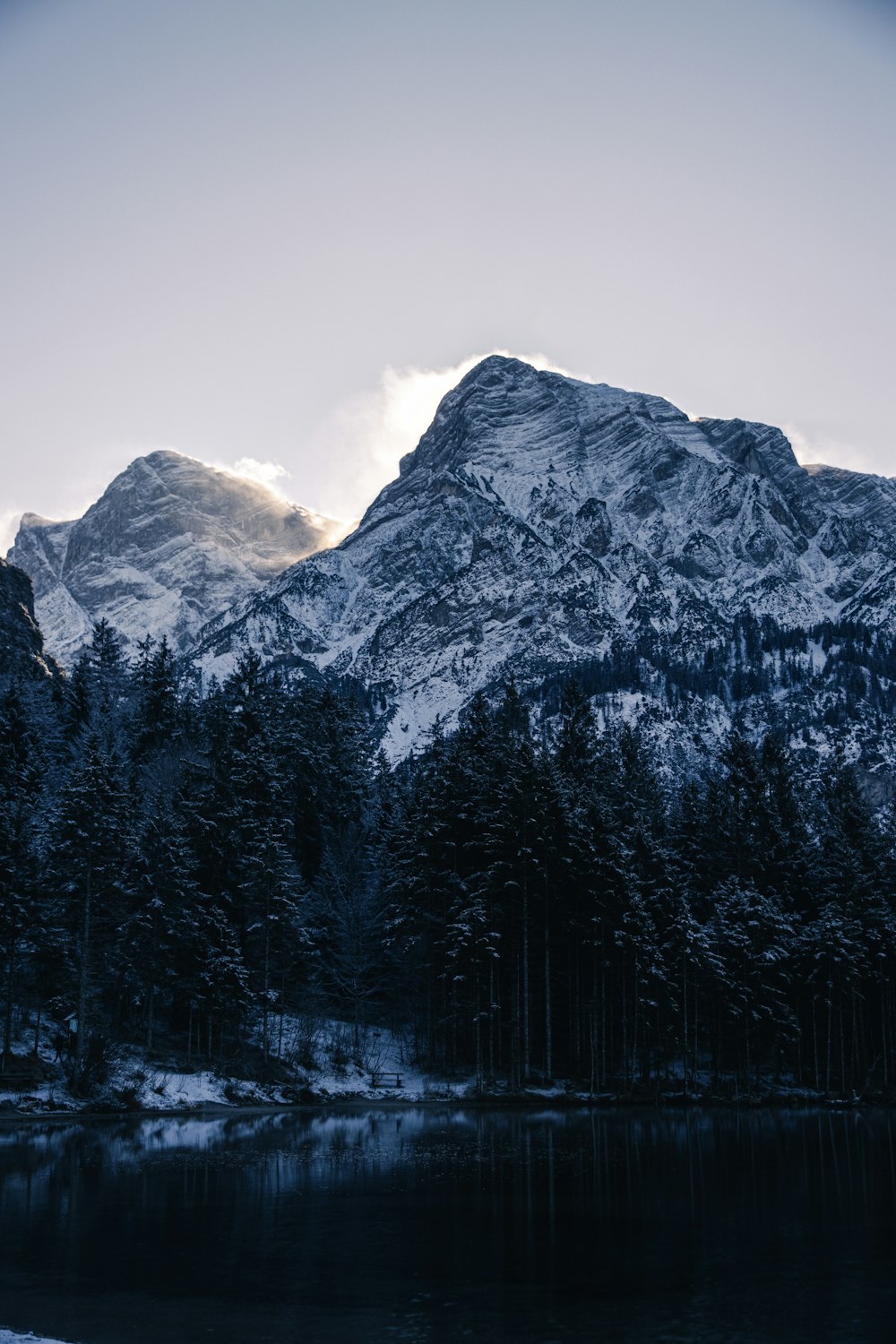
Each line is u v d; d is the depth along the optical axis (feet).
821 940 327.67
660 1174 158.81
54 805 295.48
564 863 297.53
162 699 393.70
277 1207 128.77
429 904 297.33
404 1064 304.50
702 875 368.48
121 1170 152.46
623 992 306.55
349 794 376.48
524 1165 164.86
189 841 272.10
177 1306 88.69
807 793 513.04
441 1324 84.17
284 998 287.28
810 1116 265.95
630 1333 82.23
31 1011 256.32
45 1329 82.84
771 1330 83.35
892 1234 117.60
